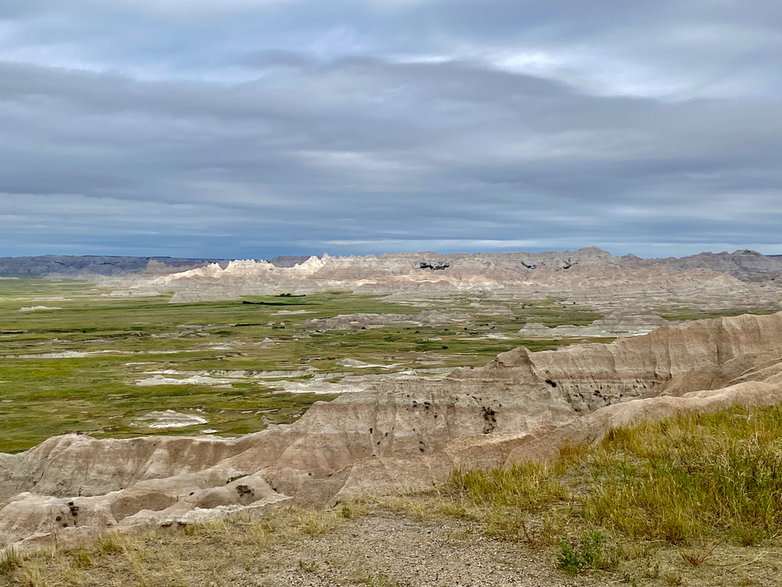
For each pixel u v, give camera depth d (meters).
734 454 12.08
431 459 19.97
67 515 34.22
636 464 13.38
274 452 46.06
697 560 8.53
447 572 9.02
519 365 54.25
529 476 13.47
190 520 17.64
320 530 11.65
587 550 8.89
